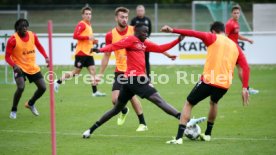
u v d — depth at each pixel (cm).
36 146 2870
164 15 10806
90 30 4712
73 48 6750
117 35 3425
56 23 10144
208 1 10919
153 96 2908
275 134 3112
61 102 4406
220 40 2819
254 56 6694
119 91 3186
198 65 6731
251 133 3145
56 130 3303
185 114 2862
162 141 2964
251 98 4475
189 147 2792
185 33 2802
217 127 3334
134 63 2925
